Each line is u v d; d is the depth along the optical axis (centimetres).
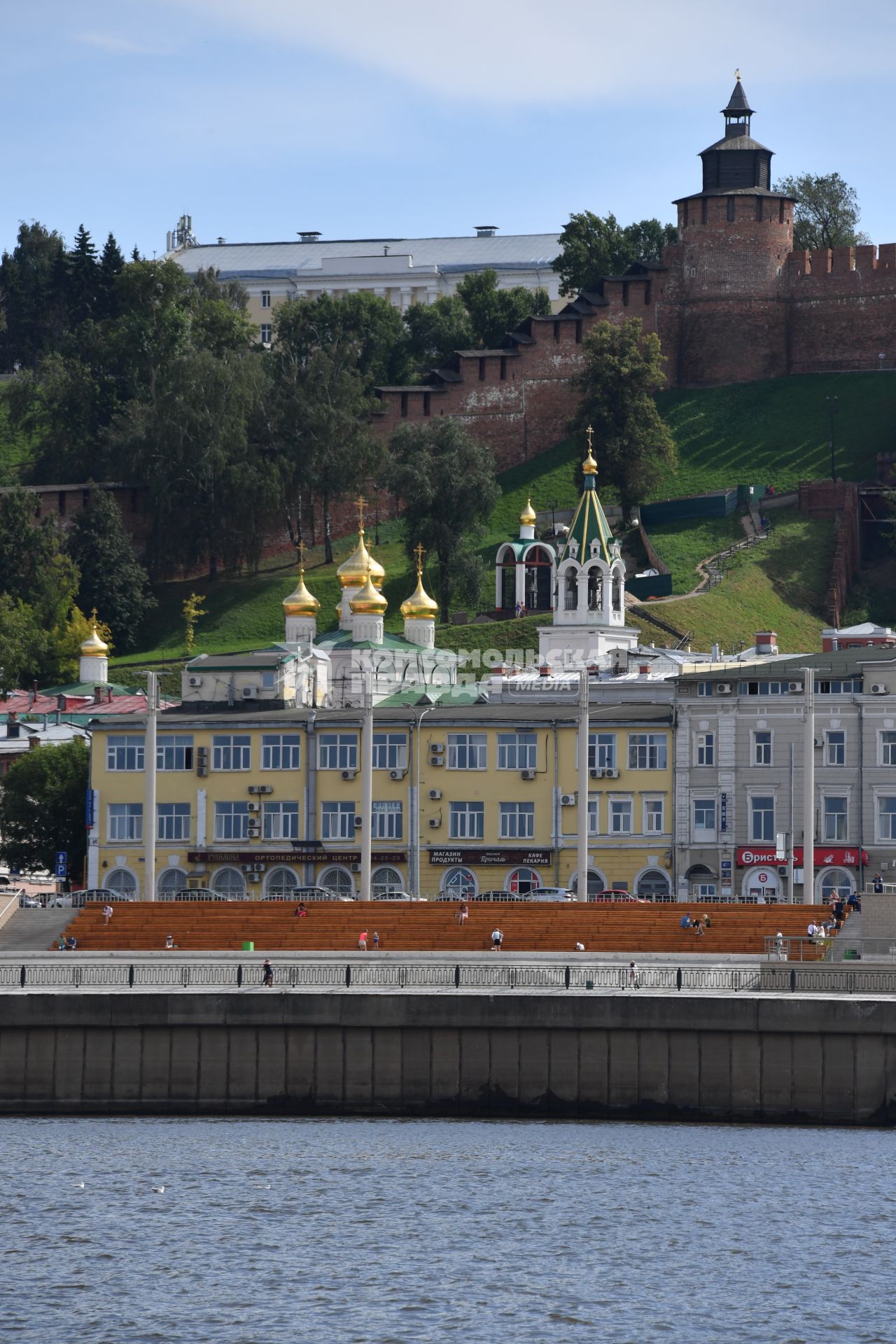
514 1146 19012
